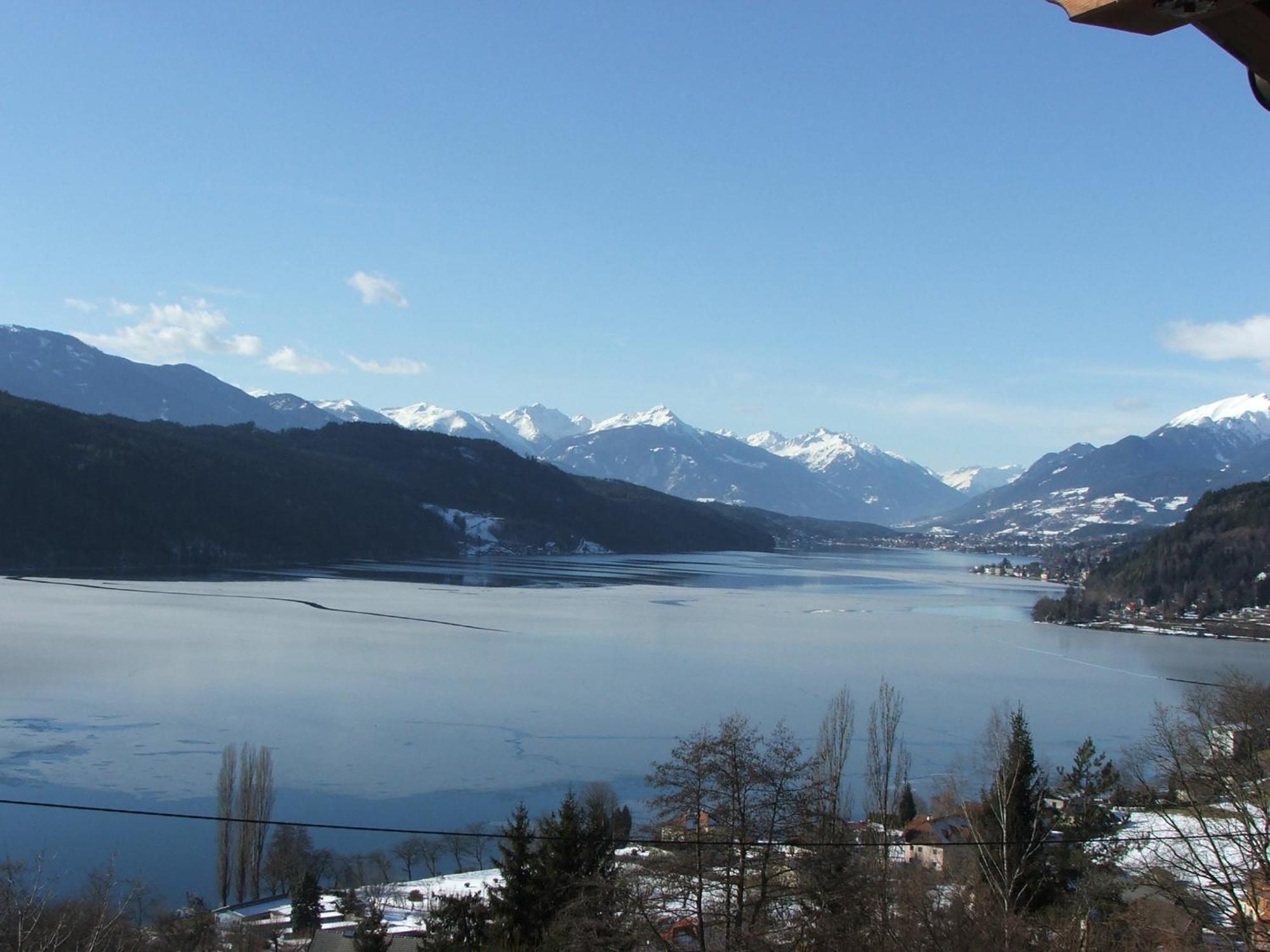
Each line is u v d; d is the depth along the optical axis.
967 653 150.00
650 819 42.41
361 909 54.12
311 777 75.69
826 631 172.00
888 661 138.38
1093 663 142.75
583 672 121.81
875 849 35.09
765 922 27.36
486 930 38.06
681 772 28.30
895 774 74.38
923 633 174.75
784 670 127.38
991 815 36.53
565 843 36.62
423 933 46.22
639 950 28.30
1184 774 30.86
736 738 29.11
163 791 70.25
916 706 105.62
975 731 94.50
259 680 109.19
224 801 62.81
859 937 26.89
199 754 79.44
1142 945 27.44
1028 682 123.88
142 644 129.25
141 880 54.91
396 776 76.81
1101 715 103.69
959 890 34.28
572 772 78.75
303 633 145.62
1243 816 27.23
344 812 69.12
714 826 28.05
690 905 28.80
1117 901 31.98
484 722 93.88
